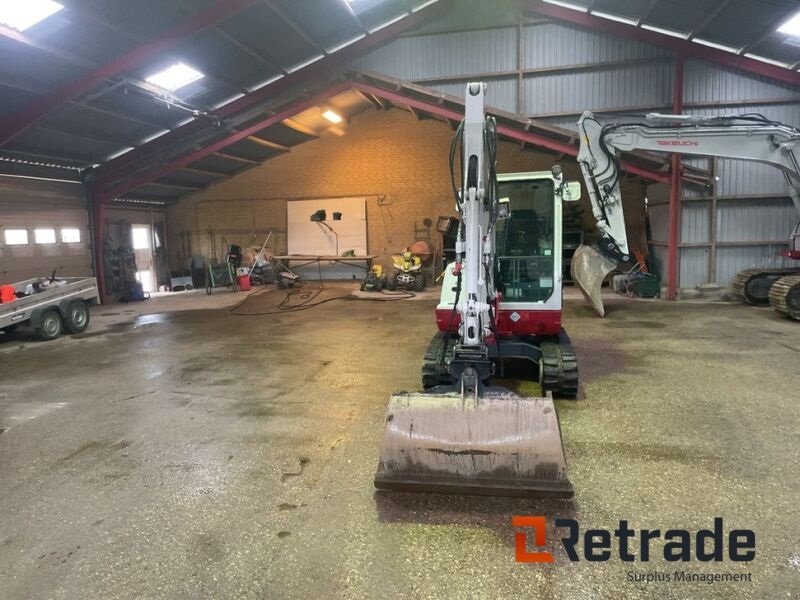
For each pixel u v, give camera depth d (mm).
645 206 12008
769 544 2453
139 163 11461
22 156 9758
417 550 2482
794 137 6914
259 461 3469
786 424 3877
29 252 10328
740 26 8250
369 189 13719
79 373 5852
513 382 5020
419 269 12562
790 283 7895
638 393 4625
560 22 10047
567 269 11938
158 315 10055
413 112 12523
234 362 6207
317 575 2322
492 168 3506
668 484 3027
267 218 14531
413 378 5324
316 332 7949
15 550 2570
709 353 5980
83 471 3400
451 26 10422
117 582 2314
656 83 9789
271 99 10625
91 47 7148
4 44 6516
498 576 2289
